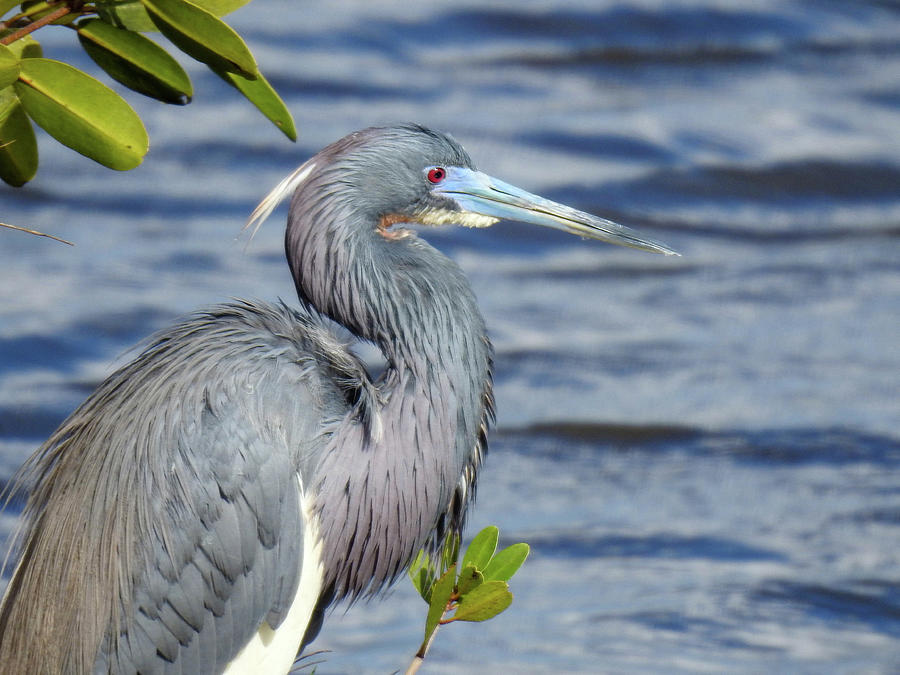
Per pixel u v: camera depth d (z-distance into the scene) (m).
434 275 6.16
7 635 5.96
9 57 4.46
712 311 18.61
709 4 28.27
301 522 5.83
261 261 18.86
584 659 10.85
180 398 5.83
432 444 6.04
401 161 6.22
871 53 27.33
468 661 10.90
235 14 25.84
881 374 16.88
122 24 4.74
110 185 20.75
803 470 14.59
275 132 22.20
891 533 13.33
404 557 6.17
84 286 17.66
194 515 5.70
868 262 20.22
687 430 15.41
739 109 24.45
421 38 25.98
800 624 11.55
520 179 20.91
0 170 5.36
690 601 11.97
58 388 15.36
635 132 23.05
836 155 22.89
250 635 5.87
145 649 5.75
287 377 5.89
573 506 13.80
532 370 16.66
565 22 27.06
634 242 6.59
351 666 10.74
